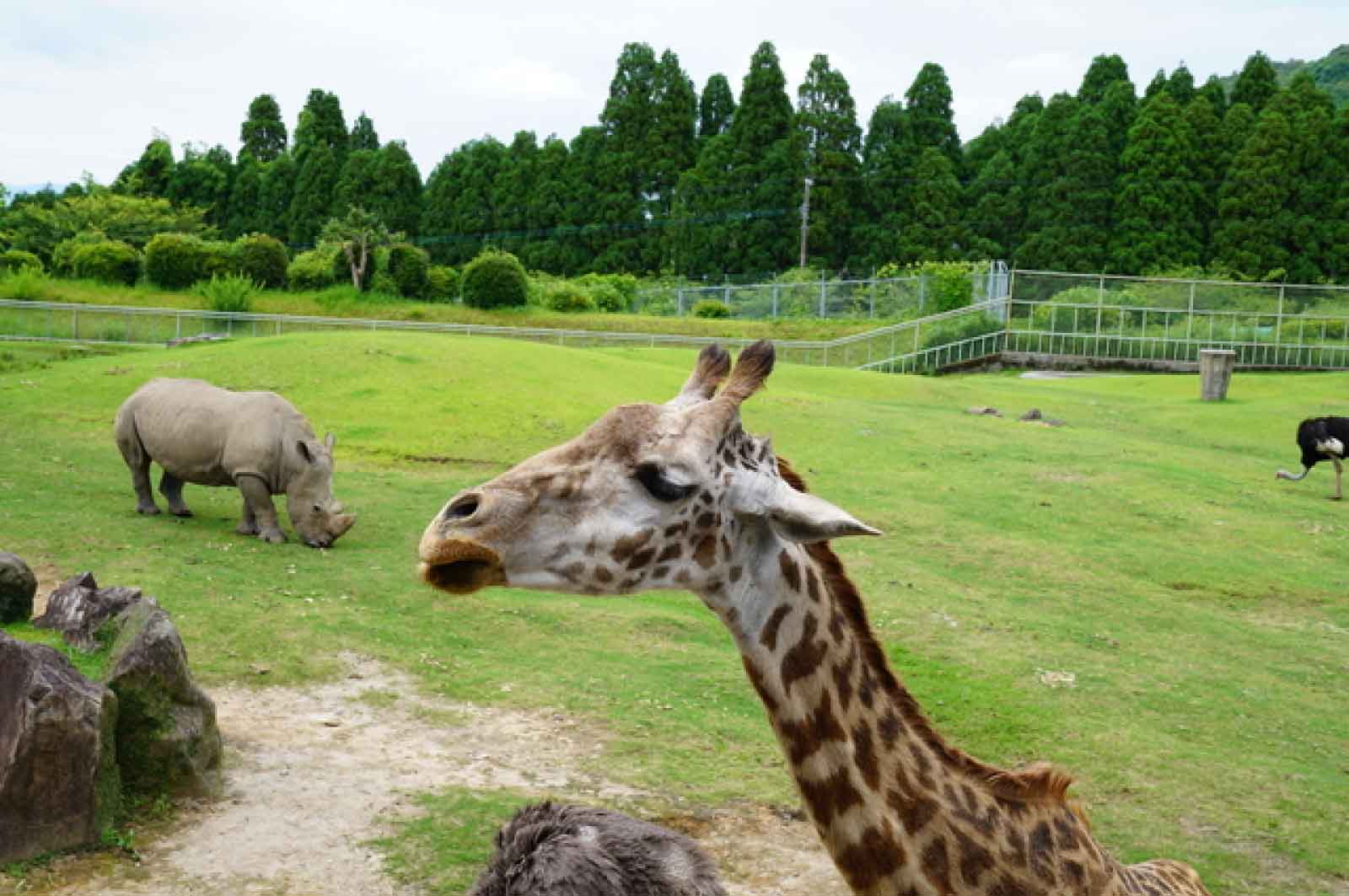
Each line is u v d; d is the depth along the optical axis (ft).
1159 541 53.62
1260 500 63.16
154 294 168.14
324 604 35.40
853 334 169.17
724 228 236.63
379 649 31.96
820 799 10.57
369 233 180.04
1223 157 223.51
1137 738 29.58
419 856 20.57
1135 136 225.76
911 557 48.24
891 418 78.74
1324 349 158.92
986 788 11.25
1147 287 163.84
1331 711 33.73
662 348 114.93
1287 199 215.92
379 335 86.48
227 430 43.01
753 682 10.69
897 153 245.65
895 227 240.32
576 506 9.51
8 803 19.20
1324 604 46.09
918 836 10.52
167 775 21.90
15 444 57.11
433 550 8.92
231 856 20.26
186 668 22.57
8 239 196.54
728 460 10.08
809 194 236.63
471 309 173.68
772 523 9.98
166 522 44.86
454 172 255.50
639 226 248.93
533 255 246.68
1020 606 42.52
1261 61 242.58
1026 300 167.63
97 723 20.10
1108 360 163.63
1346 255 211.00
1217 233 218.18
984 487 61.21
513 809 22.62
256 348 79.66
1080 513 57.41
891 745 10.75
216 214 253.03
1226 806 25.62
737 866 21.20
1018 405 98.17
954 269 172.24
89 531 41.75
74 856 19.79
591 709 28.91
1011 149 256.93
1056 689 33.09
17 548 38.50
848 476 61.82
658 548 9.70
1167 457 73.82
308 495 42.57
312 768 24.17
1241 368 159.84
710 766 25.84
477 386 72.33
